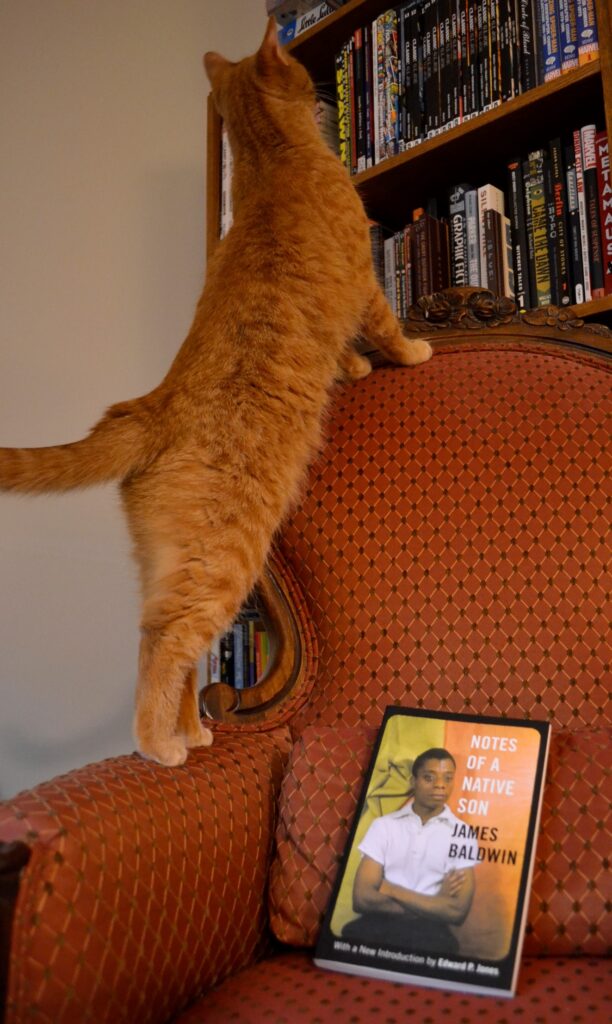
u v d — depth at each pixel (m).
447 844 0.87
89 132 2.42
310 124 1.53
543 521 1.12
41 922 0.71
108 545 2.16
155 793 0.88
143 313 2.24
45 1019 0.70
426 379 1.28
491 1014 0.73
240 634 1.75
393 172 1.70
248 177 1.48
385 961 0.82
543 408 1.19
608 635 1.06
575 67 1.49
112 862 0.78
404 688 1.09
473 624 1.09
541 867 0.87
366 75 1.78
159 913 0.81
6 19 2.52
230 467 1.19
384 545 1.16
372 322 1.36
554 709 1.04
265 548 1.20
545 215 1.53
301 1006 0.76
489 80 1.59
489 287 1.56
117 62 2.42
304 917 0.91
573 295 1.48
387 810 0.92
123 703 2.08
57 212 2.42
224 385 1.22
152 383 2.19
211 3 2.33
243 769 1.00
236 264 1.33
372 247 1.73
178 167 2.27
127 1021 0.76
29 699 2.21
